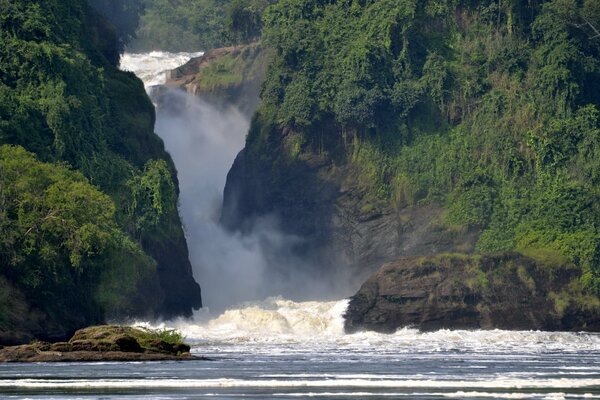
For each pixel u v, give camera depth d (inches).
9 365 7726.4
